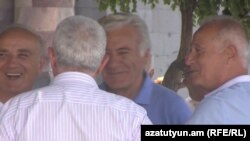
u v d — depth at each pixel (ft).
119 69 19.66
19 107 15.46
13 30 20.72
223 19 17.01
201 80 17.10
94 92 15.60
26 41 20.58
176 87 28.73
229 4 25.81
